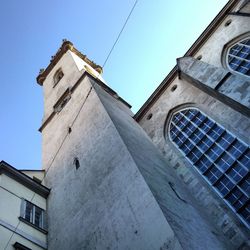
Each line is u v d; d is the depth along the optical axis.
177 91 24.70
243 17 24.81
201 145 20.17
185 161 20.08
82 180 18.92
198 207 16.47
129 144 17.83
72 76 32.44
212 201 16.92
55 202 20.44
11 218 17.95
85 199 17.55
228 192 16.84
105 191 16.30
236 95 18.75
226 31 25.41
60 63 37.91
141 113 26.02
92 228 15.62
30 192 21.03
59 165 22.94
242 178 16.78
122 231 13.69
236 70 22.28
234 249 14.55
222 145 18.95
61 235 17.69
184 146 21.17
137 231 12.98
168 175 17.66
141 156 17.38
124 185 15.31
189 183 18.58
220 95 19.97
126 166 16.06
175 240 11.42
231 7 26.58
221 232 15.43
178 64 24.61
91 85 26.83
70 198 19.05
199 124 21.30
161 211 12.65
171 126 23.36
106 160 17.86
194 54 26.89
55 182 22.05
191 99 22.97
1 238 16.30
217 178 17.86
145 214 13.17
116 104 26.61
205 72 21.69
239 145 18.05
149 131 24.16
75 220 17.31
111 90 29.22
